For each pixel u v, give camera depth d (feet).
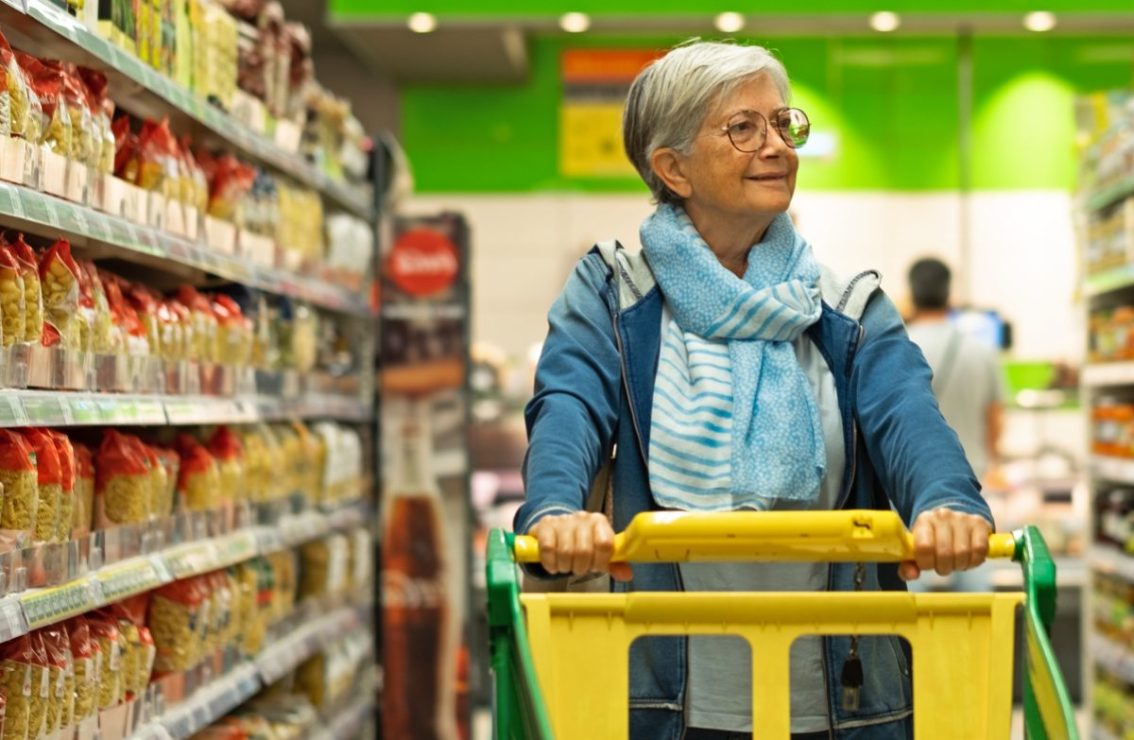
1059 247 35.45
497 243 36.50
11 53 8.59
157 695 11.46
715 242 7.91
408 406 20.27
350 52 38.42
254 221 14.56
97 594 9.69
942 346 20.45
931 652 6.69
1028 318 35.45
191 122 12.96
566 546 6.31
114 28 10.58
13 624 8.23
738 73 7.64
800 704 7.38
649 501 7.54
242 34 14.58
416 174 36.63
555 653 6.65
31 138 8.86
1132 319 19.40
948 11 29.07
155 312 11.77
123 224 10.46
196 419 12.10
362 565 19.27
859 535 6.37
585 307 7.70
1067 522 26.53
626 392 7.59
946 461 6.79
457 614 20.18
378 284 20.42
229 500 13.38
